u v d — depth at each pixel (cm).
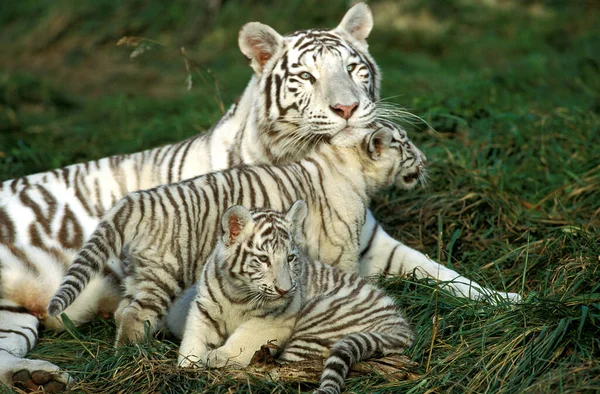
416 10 2670
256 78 1036
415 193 1218
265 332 806
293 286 793
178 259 870
